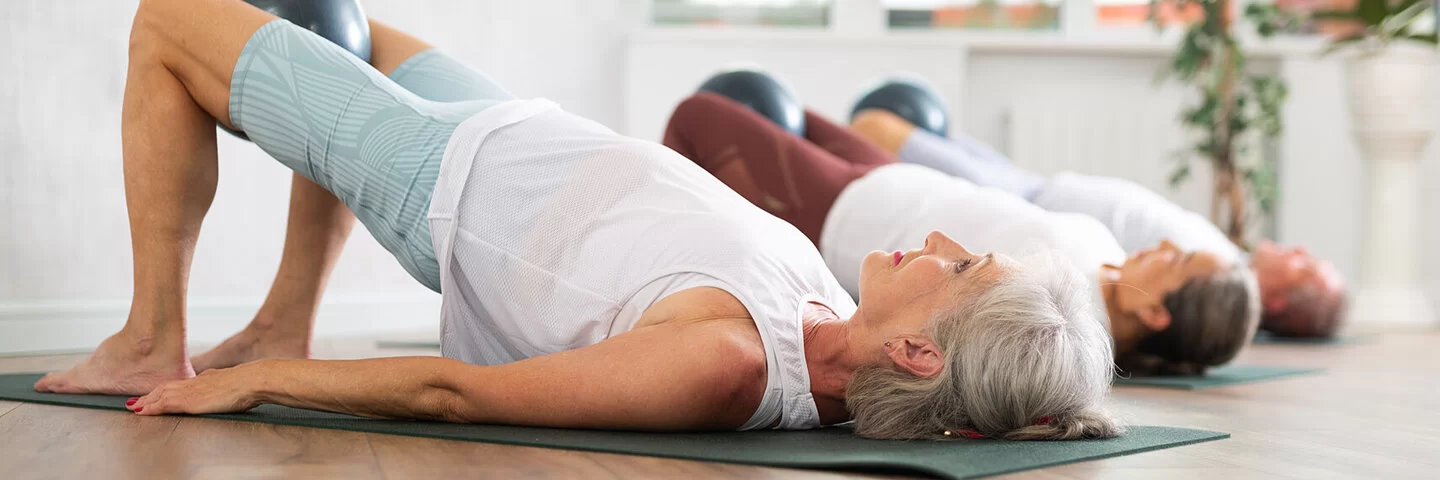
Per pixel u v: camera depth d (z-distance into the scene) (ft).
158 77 6.32
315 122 6.04
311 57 6.16
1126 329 8.39
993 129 18.78
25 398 6.18
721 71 11.81
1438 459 5.24
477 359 5.94
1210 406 7.18
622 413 4.90
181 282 6.45
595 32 16.46
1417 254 18.93
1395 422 6.55
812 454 4.61
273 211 11.78
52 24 9.97
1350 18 15.92
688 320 5.00
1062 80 18.81
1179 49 16.74
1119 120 18.81
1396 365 10.37
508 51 14.92
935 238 5.16
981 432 5.07
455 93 7.00
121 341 6.40
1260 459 5.03
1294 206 19.08
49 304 9.94
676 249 5.22
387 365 5.21
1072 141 18.65
